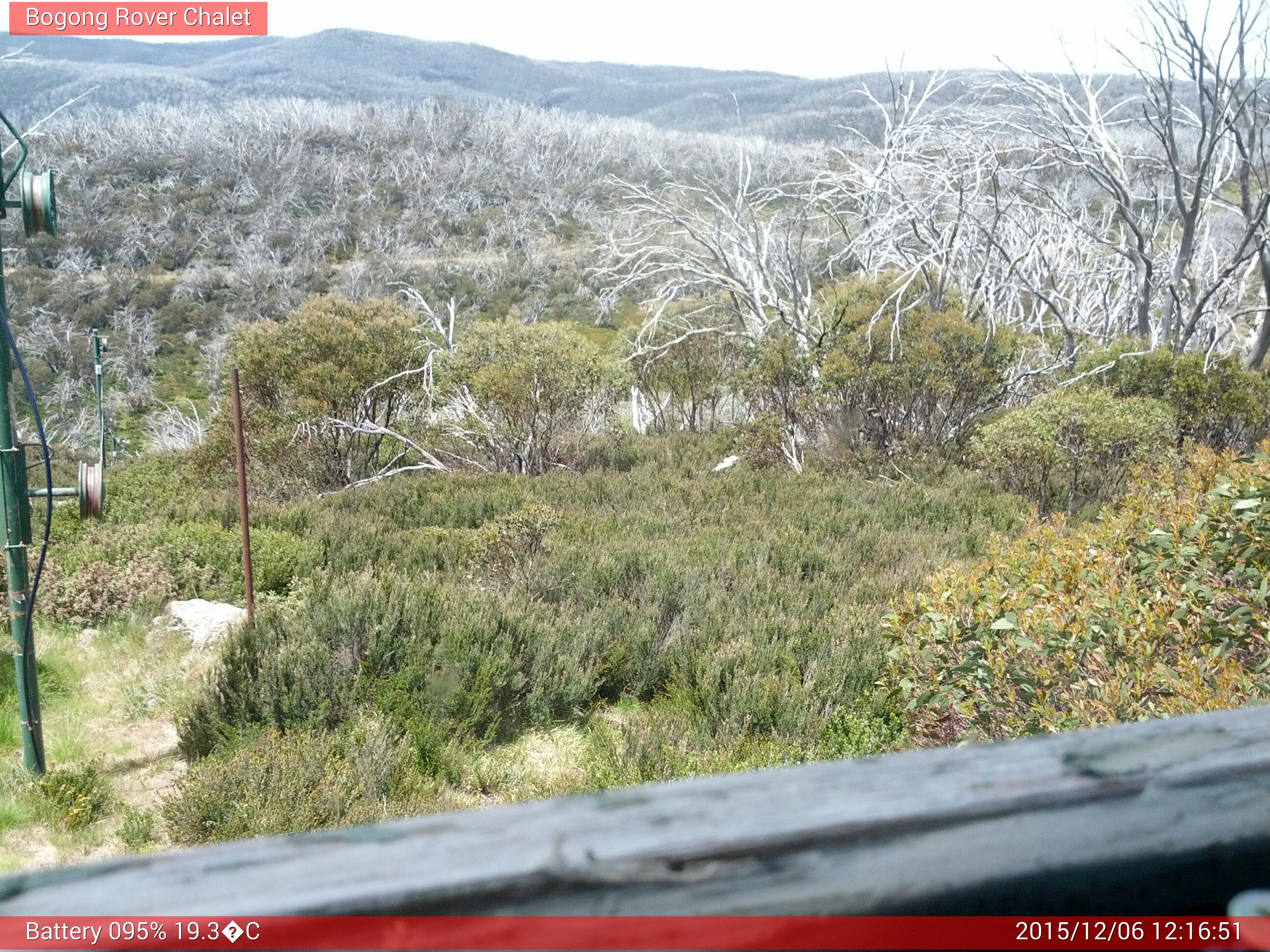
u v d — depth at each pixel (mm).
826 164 18250
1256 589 3316
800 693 5492
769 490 11711
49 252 48844
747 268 17078
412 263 49000
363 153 64562
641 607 7023
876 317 13227
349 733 5223
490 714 5613
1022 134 15164
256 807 4348
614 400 15281
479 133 68250
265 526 9898
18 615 4859
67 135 62688
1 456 4688
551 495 11602
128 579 7367
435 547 8828
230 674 5570
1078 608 3605
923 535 9406
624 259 17953
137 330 44000
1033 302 17203
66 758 5270
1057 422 10625
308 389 13109
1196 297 15562
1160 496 4422
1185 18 13062
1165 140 13883
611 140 67188
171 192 57156
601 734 5422
